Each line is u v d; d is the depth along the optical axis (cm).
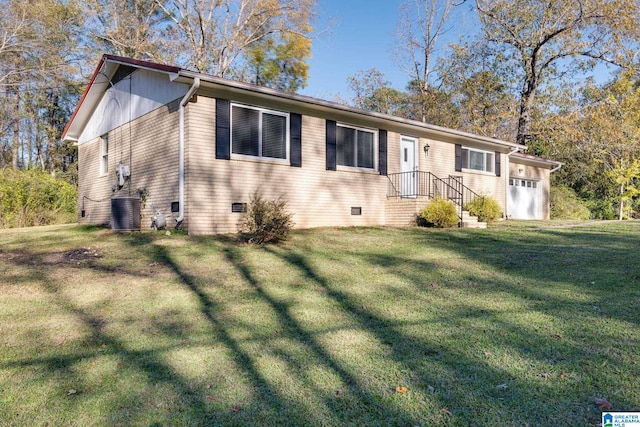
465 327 405
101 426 254
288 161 1084
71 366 337
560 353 338
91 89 1310
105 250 787
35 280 593
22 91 2348
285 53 2723
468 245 863
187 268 657
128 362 343
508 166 1766
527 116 2409
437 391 286
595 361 321
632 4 1936
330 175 1173
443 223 1159
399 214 1262
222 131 970
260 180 1033
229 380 310
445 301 492
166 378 314
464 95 2641
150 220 1061
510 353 342
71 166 2639
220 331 411
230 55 2436
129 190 1161
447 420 252
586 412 256
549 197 2130
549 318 419
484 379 301
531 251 776
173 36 2369
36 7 2091
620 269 604
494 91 2544
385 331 404
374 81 3091
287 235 946
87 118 1441
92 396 289
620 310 432
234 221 987
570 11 2122
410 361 334
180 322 437
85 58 2392
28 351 368
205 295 527
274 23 2430
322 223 1152
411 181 1375
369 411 264
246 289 554
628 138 2100
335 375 314
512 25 2367
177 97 979
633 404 263
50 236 970
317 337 392
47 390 299
